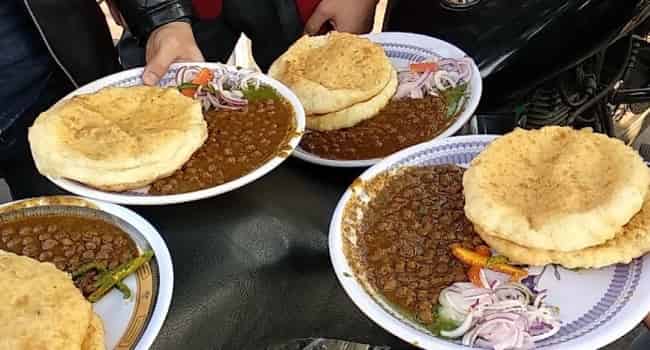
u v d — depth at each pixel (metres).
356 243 0.49
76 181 0.52
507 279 0.46
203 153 0.56
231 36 1.05
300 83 0.63
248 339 0.50
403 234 0.49
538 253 0.45
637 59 1.04
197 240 0.51
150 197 0.51
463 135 0.61
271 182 0.56
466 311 0.43
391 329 0.42
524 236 0.45
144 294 0.45
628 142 1.08
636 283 0.44
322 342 0.53
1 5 0.75
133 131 0.55
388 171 0.54
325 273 0.52
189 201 0.51
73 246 0.48
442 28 0.77
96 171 0.52
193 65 0.67
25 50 0.77
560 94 0.86
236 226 0.52
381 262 0.47
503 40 0.74
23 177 0.62
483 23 0.75
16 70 0.77
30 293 0.41
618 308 0.43
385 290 0.45
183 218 0.52
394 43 0.73
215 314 0.47
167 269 0.46
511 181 0.49
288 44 1.00
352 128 0.62
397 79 0.67
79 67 0.80
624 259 0.44
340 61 0.65
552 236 0.44
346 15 0.93
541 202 0.47
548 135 0.52
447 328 0.43
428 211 0.51
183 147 0.54
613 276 0.45
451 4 0.77
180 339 0.46
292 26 0.99
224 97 0.62
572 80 0.87
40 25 0.75
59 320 0.39
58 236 0.49
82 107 0.57
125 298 0.45
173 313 0.46
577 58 0.77
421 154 0.56
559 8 0.73
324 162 0.58
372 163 0.57
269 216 0.53
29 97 0.78
